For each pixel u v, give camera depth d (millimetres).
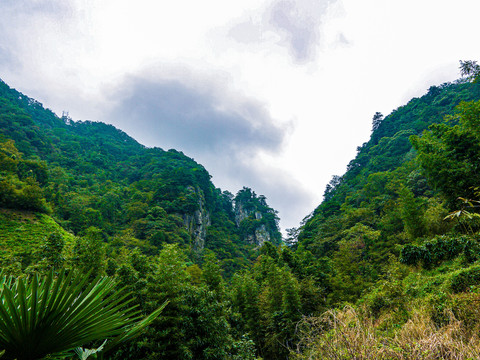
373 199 43656
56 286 1880
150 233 57094
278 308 18703
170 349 9477
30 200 44219
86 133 159125
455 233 15836
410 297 8742
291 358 5238
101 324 2047
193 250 64125
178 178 89875
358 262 28922
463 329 4207
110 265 13016
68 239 37031
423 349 3498
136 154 136625
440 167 17422
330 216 49500
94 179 87062
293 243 55625
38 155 87125
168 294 10383
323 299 19109
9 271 12258
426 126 69000
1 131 82625
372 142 94562
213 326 11297
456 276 7730
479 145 15945
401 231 29719
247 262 75812
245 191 133500
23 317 1742
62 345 1915
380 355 3484
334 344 3717
